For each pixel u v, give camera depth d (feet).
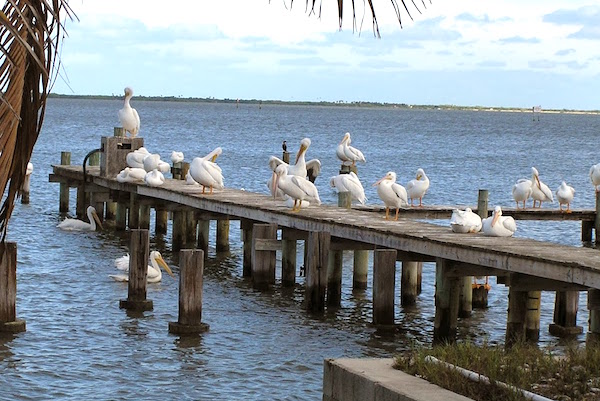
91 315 59.06
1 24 14.15
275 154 253.03
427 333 57.82
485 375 31.22
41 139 294.46
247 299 66.18
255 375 47.60
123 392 44.27
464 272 54.49
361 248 65.62
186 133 378.12
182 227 87.45
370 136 399.65
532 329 54.90
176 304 63.00
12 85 14.75
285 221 70.28
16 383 45.03
